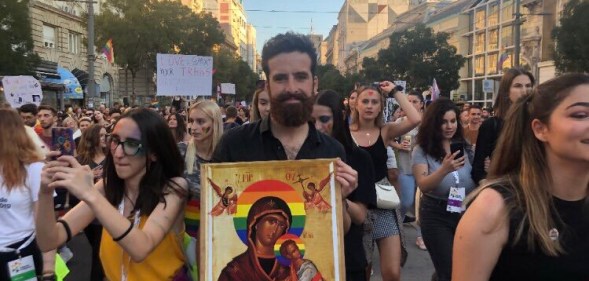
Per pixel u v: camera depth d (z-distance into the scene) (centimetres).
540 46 4450
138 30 3322
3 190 331
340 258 230
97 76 4319
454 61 4203
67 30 3862
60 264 379
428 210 425
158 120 252
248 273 227
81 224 254
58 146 222
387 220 395
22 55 2400
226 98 5469
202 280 224
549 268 176
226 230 229
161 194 245
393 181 546
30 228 340
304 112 240
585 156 171
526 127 187
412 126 457
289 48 236
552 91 179
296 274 229
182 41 3734
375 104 444
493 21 5647
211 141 443
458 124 457
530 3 4588
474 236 179
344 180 232
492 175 198
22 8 2366
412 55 4250
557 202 180
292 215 232
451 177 421
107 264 252
